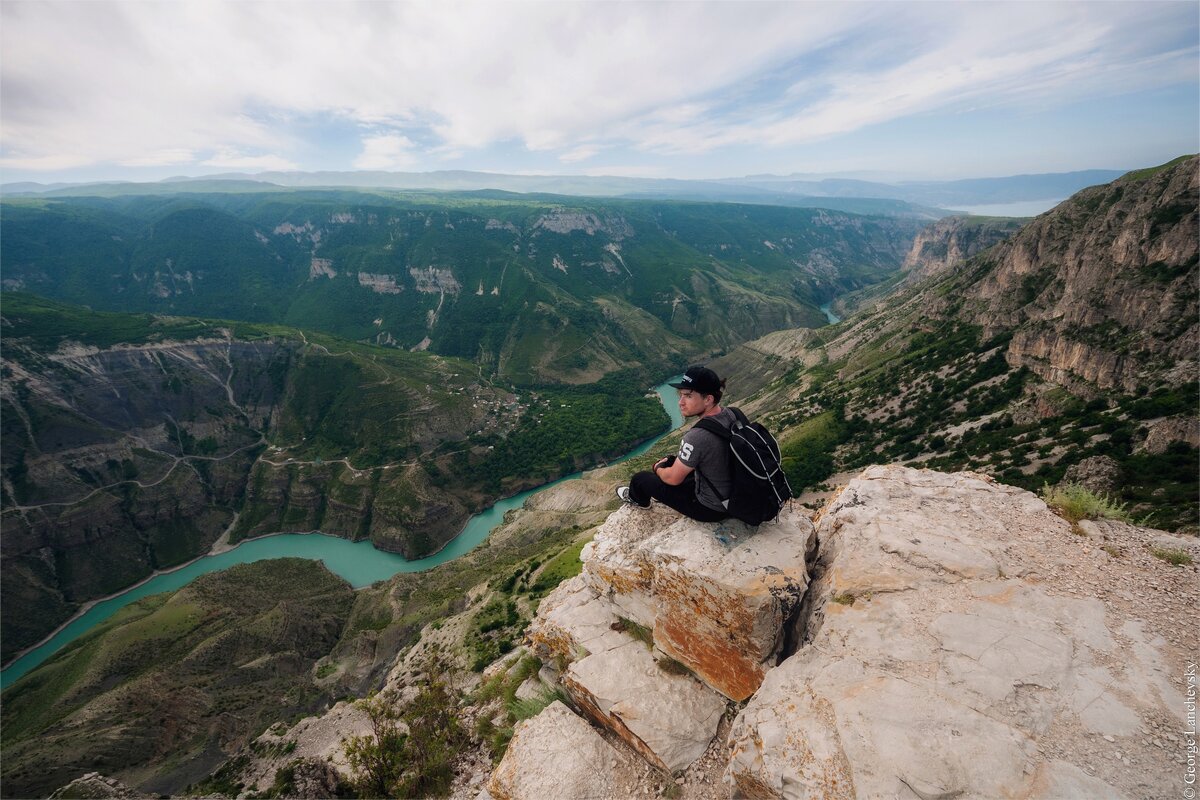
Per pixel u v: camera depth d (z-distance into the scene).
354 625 95.94
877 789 4.92
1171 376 75.12
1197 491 50.16
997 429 96.31
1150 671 5.51
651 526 9.92
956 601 6.89
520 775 8.10
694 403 7.76
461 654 51.22
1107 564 7.17
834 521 9.17
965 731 5.20
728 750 6.71
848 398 142.38
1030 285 129.50
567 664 10.45
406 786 11.79
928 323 169.00
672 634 8.76
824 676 6.35
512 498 169.38
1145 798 4.34
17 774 55.56
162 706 66.50
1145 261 90.94
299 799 19.33
